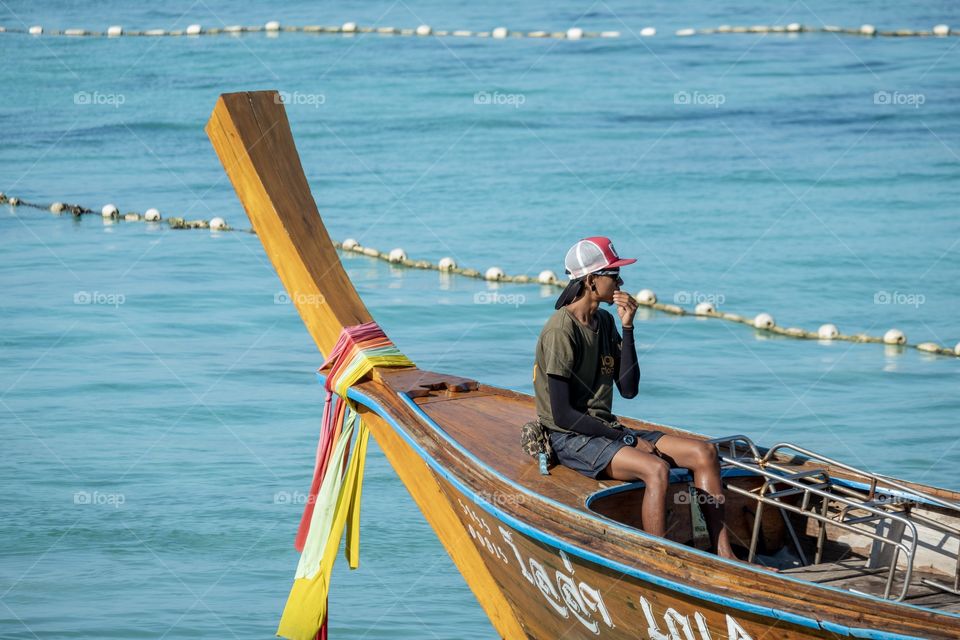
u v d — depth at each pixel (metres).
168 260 57.34
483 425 23.27
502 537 20.67
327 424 26.33
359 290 51.53
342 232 60.59
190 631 24.05
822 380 40.16
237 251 59.38
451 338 44.56
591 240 20.36
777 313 48.09
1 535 28.20
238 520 29.33
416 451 22.48
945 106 89.81
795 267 53.94
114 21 135.62
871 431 34.84
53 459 33.00
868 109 89.44
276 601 25.62
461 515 22.36
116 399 38.19
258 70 107.00
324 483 25.52
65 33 128.38
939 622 15.53
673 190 67.81
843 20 130.12
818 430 34.94
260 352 43.53
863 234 58.88
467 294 50.91
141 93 98.50
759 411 36.81
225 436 35.06
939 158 74.75
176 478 31.83
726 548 19.56
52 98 97.44
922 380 40.16
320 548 24.83
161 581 26.25
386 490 32.09
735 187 68.56
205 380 40.22
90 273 54.75
